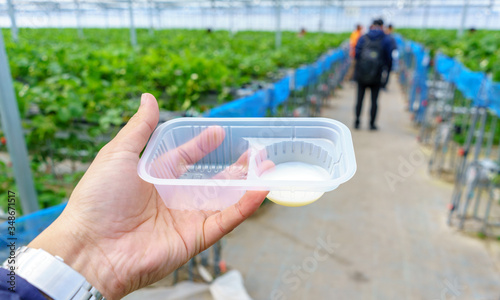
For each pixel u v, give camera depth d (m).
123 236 0.91
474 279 3.19
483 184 3.84
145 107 1.04
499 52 5.91
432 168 5.55
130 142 0.98
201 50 8.79
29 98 3.30
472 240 3.75
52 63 4.76
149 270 0.91
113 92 3.64
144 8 21.20
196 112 3.40
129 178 0.94
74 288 0.81
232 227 0.93
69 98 3.17
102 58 5.37
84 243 0.87
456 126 5.34
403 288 3.08
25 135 3.39
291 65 7.36
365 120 8.45
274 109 4.39
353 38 12.86
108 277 0.87
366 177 5.24
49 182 3.43
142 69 4.59
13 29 6.12
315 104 8.73
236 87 4.28
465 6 12.96
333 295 2.99
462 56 6.75
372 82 7.16
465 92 4.53
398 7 21.02
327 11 34.72
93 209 0.90
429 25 34.59
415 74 8.93
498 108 3.52
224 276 2.98
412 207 4.41
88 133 3.24
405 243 3.70
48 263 0.80
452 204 3.95
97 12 23.48
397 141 6.88
